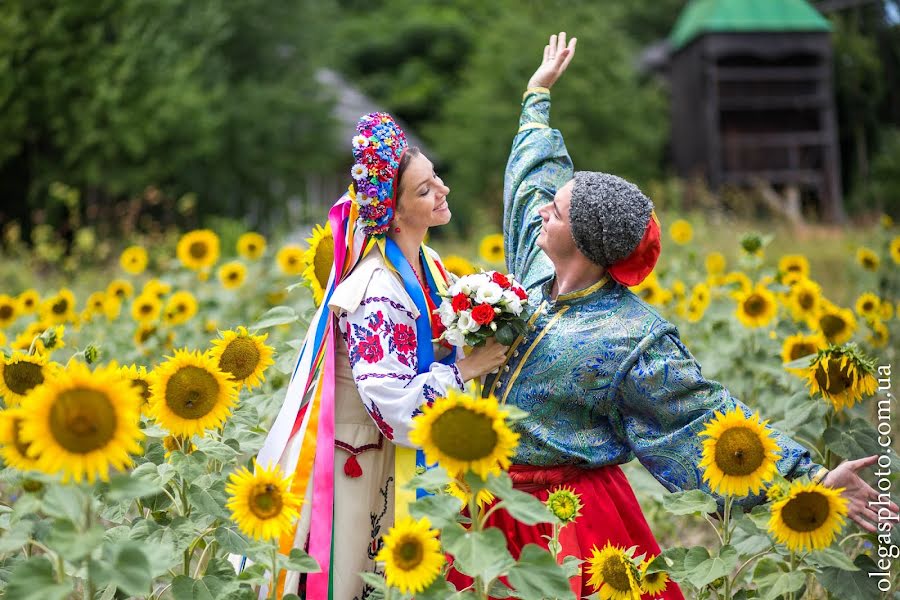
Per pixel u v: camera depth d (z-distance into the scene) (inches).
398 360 107.3
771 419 164.2
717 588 108.1
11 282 420.5
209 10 920.3
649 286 216.1
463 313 105.7
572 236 110.0
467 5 1873.8
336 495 110.3
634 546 105.7
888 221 287.4
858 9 1172.5
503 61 1157.7
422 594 85.7
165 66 813.2
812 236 495.2
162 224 829.2
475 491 83.9
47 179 775.7
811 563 105.1
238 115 926.4
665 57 1544.0
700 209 764.6
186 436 103.1
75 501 79.1
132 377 109.5
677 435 107.2
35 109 773.9
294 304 235.5
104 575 78.5
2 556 107.3
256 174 949.2
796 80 1168.2
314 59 1047.6
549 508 99.0
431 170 114.3
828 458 115.6
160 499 111.1
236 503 89.4
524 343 112.3
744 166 1170.0
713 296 212.8
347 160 1226.6
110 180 776.9
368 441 112.2
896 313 228.5
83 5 791.1
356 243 113.9
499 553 81.0
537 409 111.2
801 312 186.4
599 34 1171.9
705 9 1194.6
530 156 131.8
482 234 575.8
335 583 109.0
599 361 109.0
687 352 110.8
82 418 77.2
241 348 117.9
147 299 207.3
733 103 1167.0
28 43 757.3
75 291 387.9
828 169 1147.9
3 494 131.8
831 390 112.9
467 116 1157.1
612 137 1131.9
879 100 1167.0
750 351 177.3
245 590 92.9
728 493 98.5
